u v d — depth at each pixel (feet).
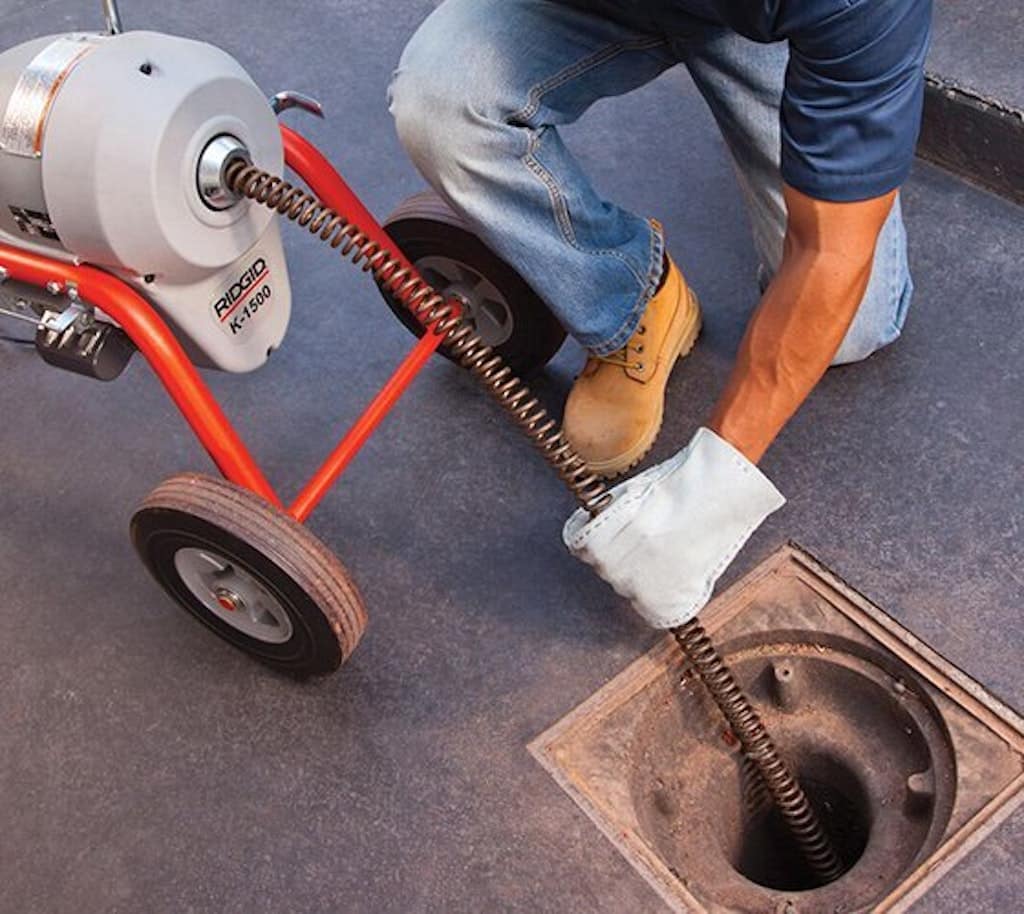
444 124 5.87
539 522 6.84
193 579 6.21
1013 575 6.27
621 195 8.25
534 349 7.14
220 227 5.71
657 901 5.51
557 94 6.02
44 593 6.95
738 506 4.95
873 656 6.10
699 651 5.47
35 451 7.56
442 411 7.37
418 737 6.16
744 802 6.21
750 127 6.16
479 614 6.54
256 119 5.77
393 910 5.66
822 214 4.75
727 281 7.70
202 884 5.84
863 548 6.45
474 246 6.71
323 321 7.91
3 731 6.44
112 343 5.87
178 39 5.58
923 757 5.97
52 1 10.15
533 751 6.02
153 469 7.39
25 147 5.42
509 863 5.72
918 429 6.86
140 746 6.31
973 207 7.80
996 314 7.27
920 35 4.52
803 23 4.39
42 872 5.97
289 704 6.36
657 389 6.83
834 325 4.83
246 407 7.57
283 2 9.91
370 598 6.68
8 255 5.80
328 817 5.97
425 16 9.60
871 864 5.70
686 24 5.78
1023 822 5.50
